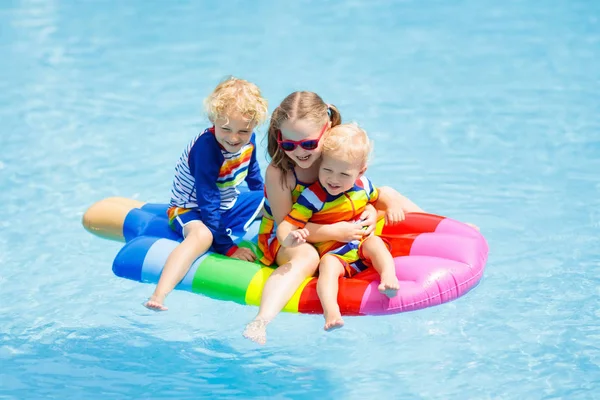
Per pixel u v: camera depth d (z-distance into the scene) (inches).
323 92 609.3
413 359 332.5
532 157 513.0
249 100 361.7
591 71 635.5
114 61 676.7
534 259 403.9
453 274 344.5
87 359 340.2
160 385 322.7
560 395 307.6
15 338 354.9
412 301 335.0
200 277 354.6
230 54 684.1
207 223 374.3
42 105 599.5
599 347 334.6
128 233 406.3
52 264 416.5
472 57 670.5
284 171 351.6
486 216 447.5
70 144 543.5
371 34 722.2
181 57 681.0
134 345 348.8
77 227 451.5
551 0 791.1
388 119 569.0
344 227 350.9
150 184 490.9
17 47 706.2
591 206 454.3
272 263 367.9
